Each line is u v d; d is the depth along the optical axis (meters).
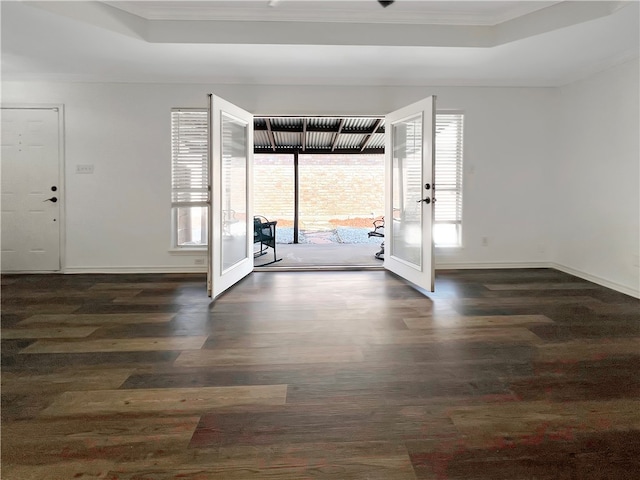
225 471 1.36
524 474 1.34
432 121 3.64
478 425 1.62
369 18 3.43
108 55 3.73
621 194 3.72
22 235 4.48
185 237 4.70
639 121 3.50
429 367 2.15
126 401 1.81
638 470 1.36
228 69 4.14
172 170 4.52
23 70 4.18
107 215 4.50
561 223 4.64
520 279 4.23
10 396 1.85
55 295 3.62
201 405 1.77
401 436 1.55
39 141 4.42
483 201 4.72
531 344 2.46
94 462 1.40
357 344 2.47
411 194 4.17
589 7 3.00
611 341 2.50
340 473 1.35
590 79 4.14
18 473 1.34
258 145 8.16
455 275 4.44
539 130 4.70
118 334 2.65
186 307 3.26
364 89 4.55
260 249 6.52
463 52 3.65
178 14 3.36
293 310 3.18
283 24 3.44
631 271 3.61
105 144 4.45
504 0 3.16
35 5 2.83
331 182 9.34
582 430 1.58
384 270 4.79
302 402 1.80
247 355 2.31
